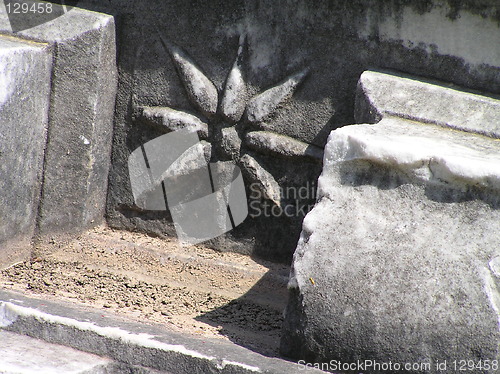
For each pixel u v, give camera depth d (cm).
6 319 843
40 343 816
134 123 1162
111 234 1180
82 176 1126
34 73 1034
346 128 855
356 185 805
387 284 741
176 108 1141
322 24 1046
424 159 775
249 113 1095
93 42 1085
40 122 1065
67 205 1124
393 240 762
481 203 761
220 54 1106
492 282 728
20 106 1012
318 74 1062
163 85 1140
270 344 851
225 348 796
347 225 783
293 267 782
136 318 894
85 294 980
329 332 752
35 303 867
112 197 1195
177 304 988
